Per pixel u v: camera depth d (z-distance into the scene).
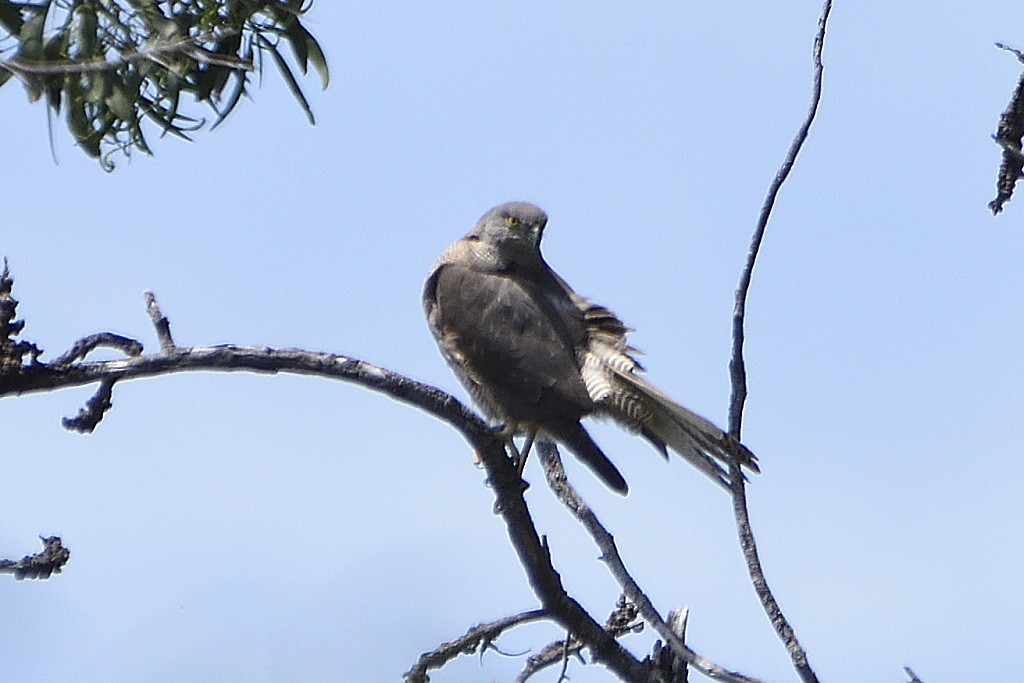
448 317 13.16
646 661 10.80
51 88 11.16
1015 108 10.43
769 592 10.23
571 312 12.98
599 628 10.68
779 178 10.45
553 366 12.47
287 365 9.03
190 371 8.70
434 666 10.66
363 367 9.41
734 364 10.72
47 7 11.03
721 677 10.27
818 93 10.45
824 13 10.46
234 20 11.59
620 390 12.04
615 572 10.71
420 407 9.78
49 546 9.00
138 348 8.58
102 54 11.14
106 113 11.44
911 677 10.02
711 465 11.31
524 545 10.41
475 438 9.94
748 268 10.59
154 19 11.24
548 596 10.55
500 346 12.71
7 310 8.15
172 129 11.64
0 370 8.13
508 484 10.23
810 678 10.00
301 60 11.96
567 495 11.02
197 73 11.67
